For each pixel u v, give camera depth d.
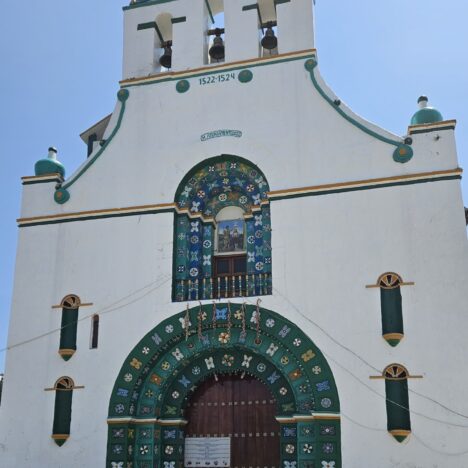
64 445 17.39
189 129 19.58
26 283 19.17
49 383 18.03
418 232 16.83
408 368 15.86
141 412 17.53
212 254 19.08
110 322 18.17
